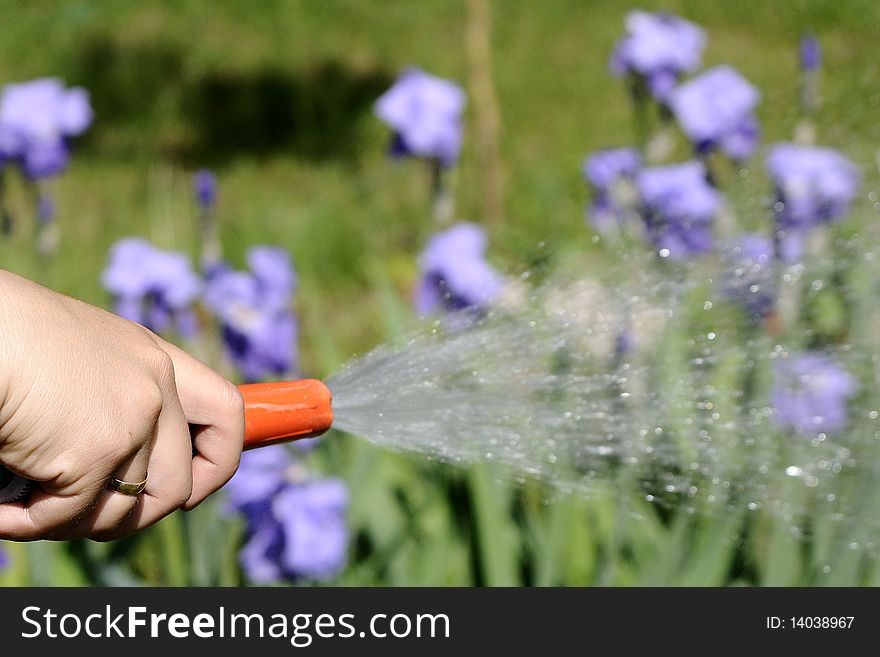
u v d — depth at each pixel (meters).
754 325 3.42
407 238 8.18
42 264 5.11
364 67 11.62
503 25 12.01
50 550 3.74
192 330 4.21
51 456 1.59
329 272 7.79
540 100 10.41
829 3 9.44
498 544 3.71
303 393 2.04
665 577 3.60
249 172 9.78
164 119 10.82
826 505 3.41
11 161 4.81
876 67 4.30
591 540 4.05
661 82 4.68
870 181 3.73
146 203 8.91
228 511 3.69
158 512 1.78
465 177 8.97
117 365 1.65
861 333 3.53
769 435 3.34
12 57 11.82
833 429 3.38
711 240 3.83
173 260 4.09
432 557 3.86
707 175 4.29
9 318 1.59
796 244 3.61
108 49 11.93
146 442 1.69
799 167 3.70
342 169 9.71
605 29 11.79
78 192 9.29
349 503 3.91
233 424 1.89
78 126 4.77
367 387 2.39
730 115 4.25
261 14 12.70
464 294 3.84
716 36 10.24
